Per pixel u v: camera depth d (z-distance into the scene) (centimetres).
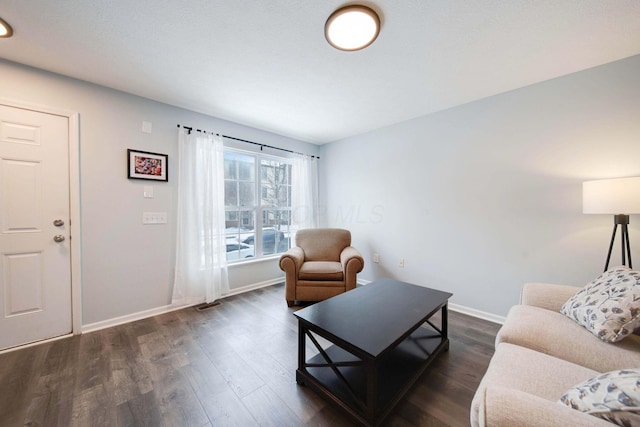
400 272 317
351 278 266
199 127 283
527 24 148
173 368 166
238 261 325
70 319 208
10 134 185
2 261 184
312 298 270
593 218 195
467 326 229
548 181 213
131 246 238
